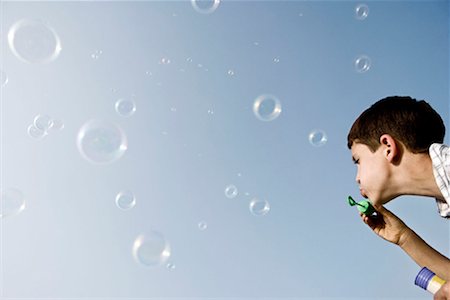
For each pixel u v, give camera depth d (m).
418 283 0.78
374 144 0.83
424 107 0.84
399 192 0.83
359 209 0.90
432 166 0.80
